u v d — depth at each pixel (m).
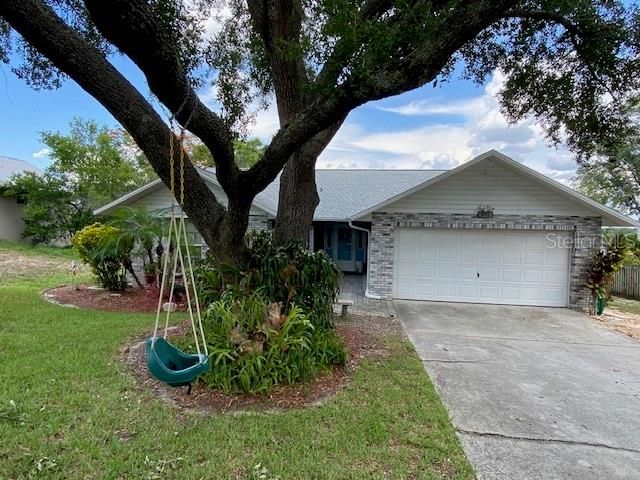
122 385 4.03
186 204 5.03
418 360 5.38
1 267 12.91
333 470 2.80
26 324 6.22
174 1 4.55
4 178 19.30
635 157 19.75
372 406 3.82
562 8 5.00
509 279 10.07
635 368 5.48
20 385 3.90
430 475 2.81
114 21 2.99
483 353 5.95
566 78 6.30
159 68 3.42
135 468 2.73
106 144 20.28
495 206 9.89
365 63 3.51
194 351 4.14
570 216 9.62
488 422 3.71
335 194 14.48
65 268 13.41
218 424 3.36
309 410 3.68
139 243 9.42
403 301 10.15
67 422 3.28
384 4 4.53
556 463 3.07
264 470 2.76
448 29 3.48
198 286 5.63
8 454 2.80
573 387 4.69
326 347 4.79
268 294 5.23
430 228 10.29
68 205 19.33
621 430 3.66
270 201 12.04
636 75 5.53
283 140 4.33
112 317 6.95
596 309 9.22
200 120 4.02
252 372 3.95
